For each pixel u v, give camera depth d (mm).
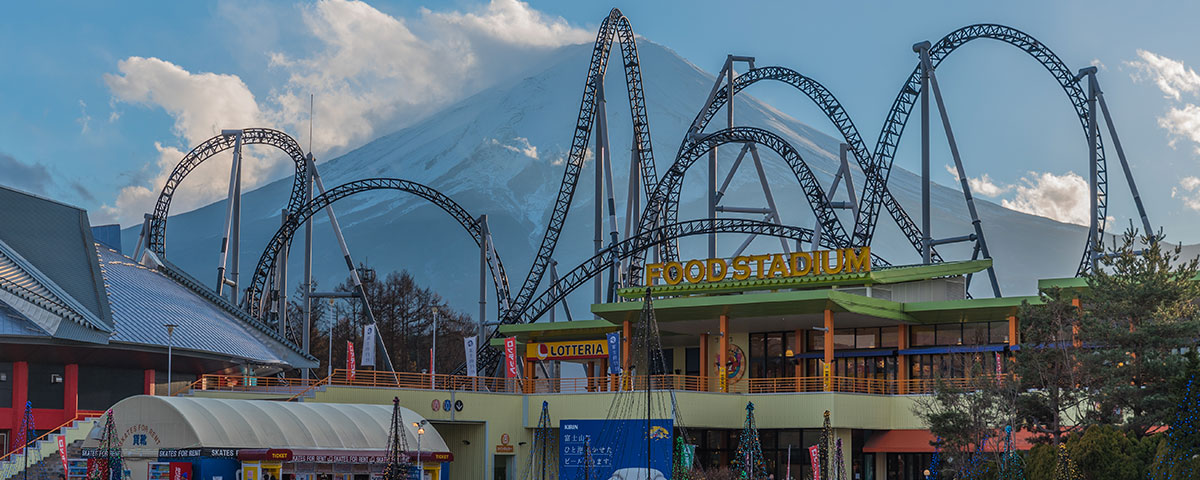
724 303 121875
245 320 158250
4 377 121125
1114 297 102500
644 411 117250
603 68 177750
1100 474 83438
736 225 159250
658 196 167125
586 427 120500
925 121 157750
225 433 100375
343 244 183625
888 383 127250
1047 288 105062
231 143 193875
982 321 124812
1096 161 159000
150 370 133000
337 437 106562
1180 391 75250
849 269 125062
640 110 178625
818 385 129250
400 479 100188
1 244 132125
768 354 134375
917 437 117062
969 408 102500
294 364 155375
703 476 111875
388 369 176750
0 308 119938
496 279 187125
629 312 128750
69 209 149125
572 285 165625
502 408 123312
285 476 103375
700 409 118188
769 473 120438
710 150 168250
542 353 142000
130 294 142750
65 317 121438
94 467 96812
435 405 118875
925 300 131875
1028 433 109188
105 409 128875
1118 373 96062
